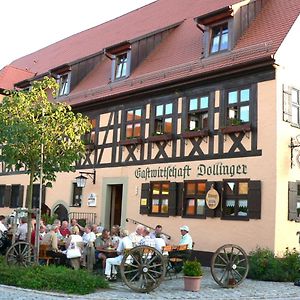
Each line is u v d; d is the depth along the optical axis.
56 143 12.17
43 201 21.86
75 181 20.16
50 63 28.14
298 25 14.68
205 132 15.14
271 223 13.20
